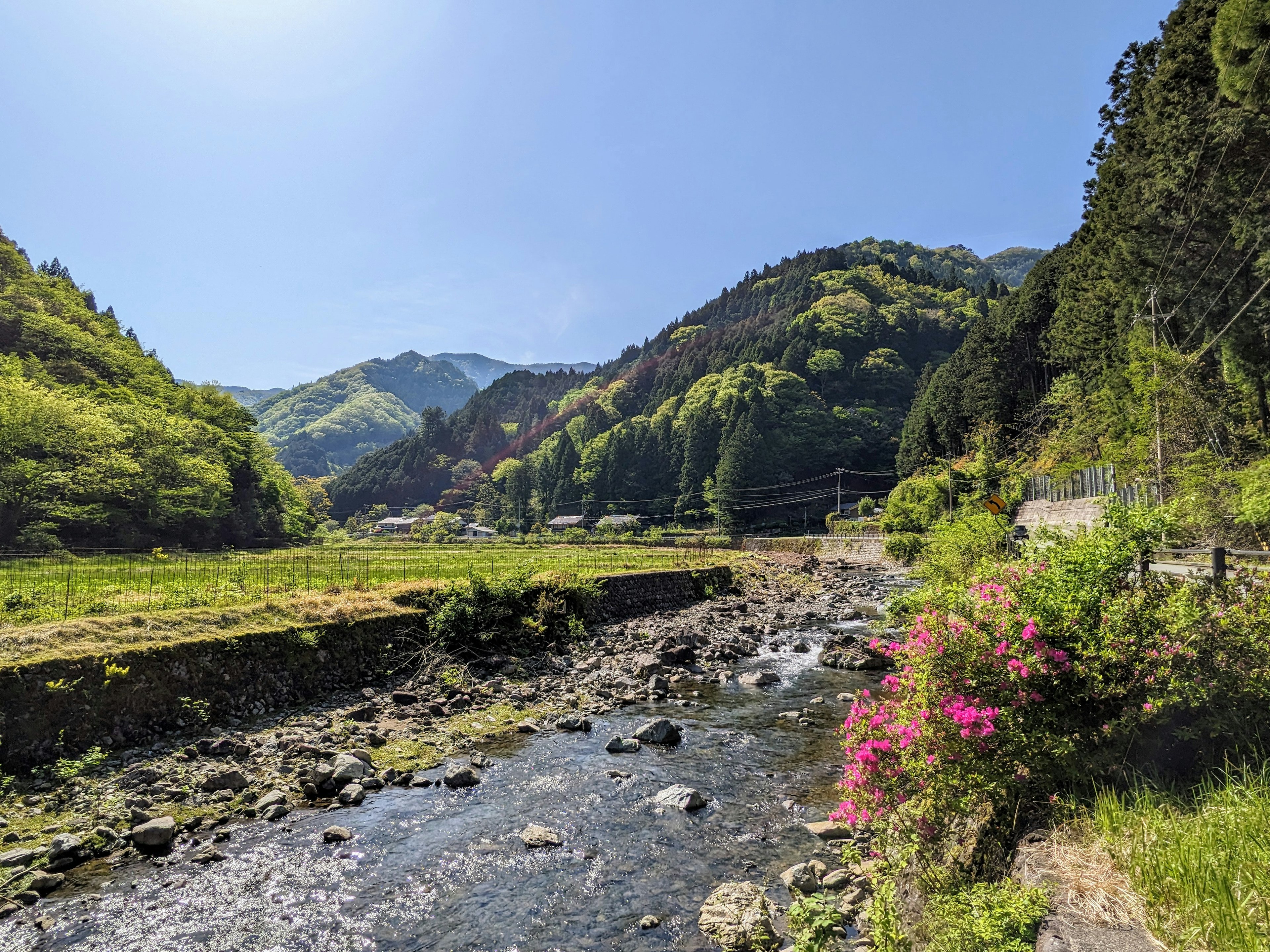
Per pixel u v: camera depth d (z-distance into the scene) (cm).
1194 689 497
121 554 3859
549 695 1584
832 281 18325
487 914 690
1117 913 363
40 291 7669
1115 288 3684
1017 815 518
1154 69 3014
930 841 544
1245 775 460
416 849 827
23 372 4959
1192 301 2836
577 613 2378
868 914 512
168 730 1172
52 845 781
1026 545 735
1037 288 6831
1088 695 532
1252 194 2253
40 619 1365
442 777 1069
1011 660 532
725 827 896
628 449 11856
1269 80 1844
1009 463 5697
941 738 528
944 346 15512
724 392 12431
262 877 754
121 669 1136
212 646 1312
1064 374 5853
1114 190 3641
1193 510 1712
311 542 8169
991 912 387
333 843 837
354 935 650
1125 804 471
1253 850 368
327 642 1556
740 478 9719
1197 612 540
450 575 2867
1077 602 577
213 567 3034
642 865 793
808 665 1991
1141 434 2755
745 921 647
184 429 5875
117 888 722
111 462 4181
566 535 9362
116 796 928
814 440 11838
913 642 612
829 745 1245
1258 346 2586
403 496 15775
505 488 13962
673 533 9744
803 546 7625
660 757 1179
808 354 14225
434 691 1552
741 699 1588
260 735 1204
